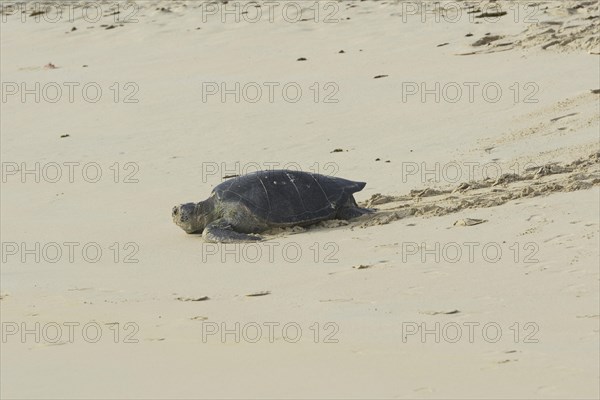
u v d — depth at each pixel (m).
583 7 97.69
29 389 28.45
